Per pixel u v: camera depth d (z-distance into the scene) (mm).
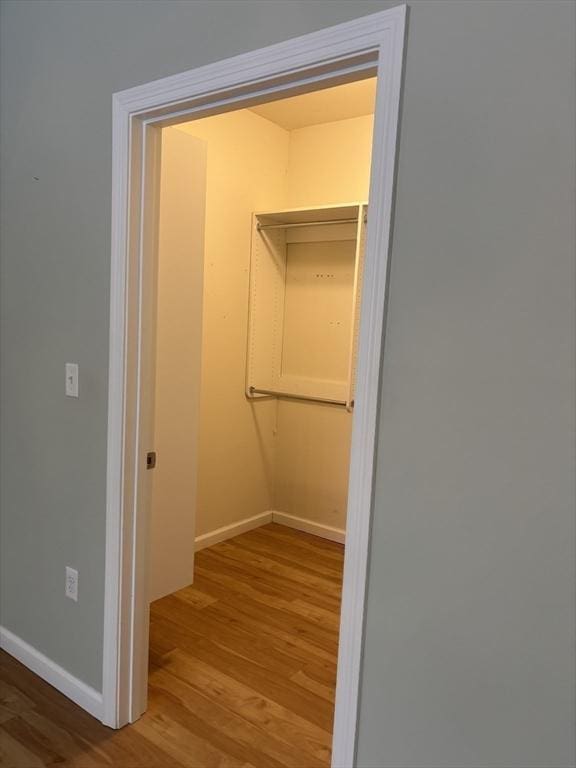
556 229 990
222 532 3496
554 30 970
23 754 1740
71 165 1832
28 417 2090
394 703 1258
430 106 1107
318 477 3637
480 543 1110
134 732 1853
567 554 1018
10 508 2207
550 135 985
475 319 1083
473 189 1069
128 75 1648
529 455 1044
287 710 1988
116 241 1702
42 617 2115
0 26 2053
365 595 1271
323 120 3398
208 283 3199
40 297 1990
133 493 1814
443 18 1079
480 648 1130
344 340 3459
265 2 1335
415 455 1176
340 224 3398
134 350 1759
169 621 2557
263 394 3648
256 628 2523
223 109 1557
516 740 1104
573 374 989
